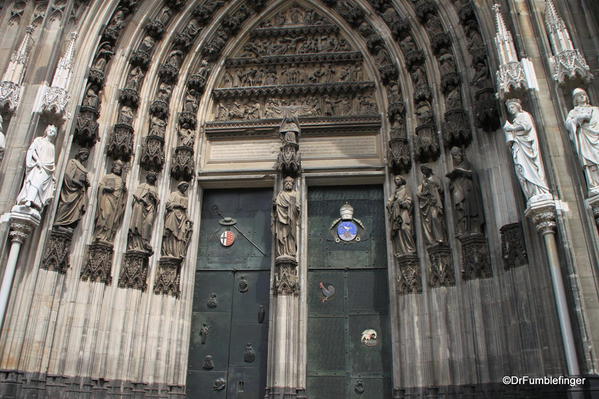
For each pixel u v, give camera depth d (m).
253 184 17.62
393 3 17.62
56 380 12.94
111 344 14.05
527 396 10.86
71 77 14.95
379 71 17.75
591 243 10.26
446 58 15.67
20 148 13.16
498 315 12.64
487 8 13.93
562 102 11.49
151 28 17.45
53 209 13.75
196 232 17.03
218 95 18.73
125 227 15.30
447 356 13.30
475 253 13.27
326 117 17.72
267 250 16.98
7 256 12.30
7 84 13.59
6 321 12.16
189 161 16.98
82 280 14.04
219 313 16.41
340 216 17.20
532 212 10.81
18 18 15.23
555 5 12.88
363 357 15.39
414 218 15.30
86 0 15.98
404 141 16.22
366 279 16.33
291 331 14.83
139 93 16.91
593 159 10.56
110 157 15.69
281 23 19.75
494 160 13.63
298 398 14.55
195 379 15.66
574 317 9.88
